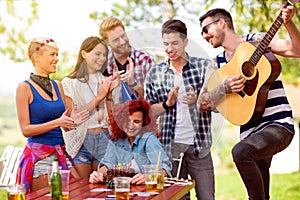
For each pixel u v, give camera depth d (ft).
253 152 15.47
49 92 15.08
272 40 16.55
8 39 31.14
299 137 36.88
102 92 13.62
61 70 31.30
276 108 16.11
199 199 16.29
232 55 16.55
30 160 14.60
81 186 13.19
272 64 15.90
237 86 16.06
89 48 13.65
